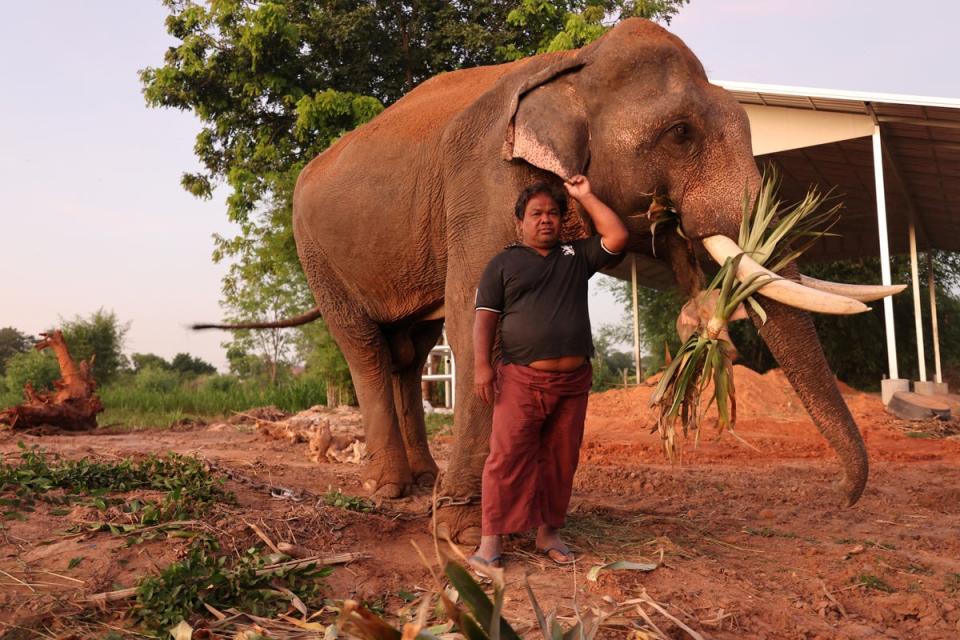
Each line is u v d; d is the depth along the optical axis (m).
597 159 4.40
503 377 4.10
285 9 20.50
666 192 4.34
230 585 3.49
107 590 3.46
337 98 19.81
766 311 4.05
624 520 5.29
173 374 34.28
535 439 4.10
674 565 4.18
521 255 4.08
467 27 22.00
